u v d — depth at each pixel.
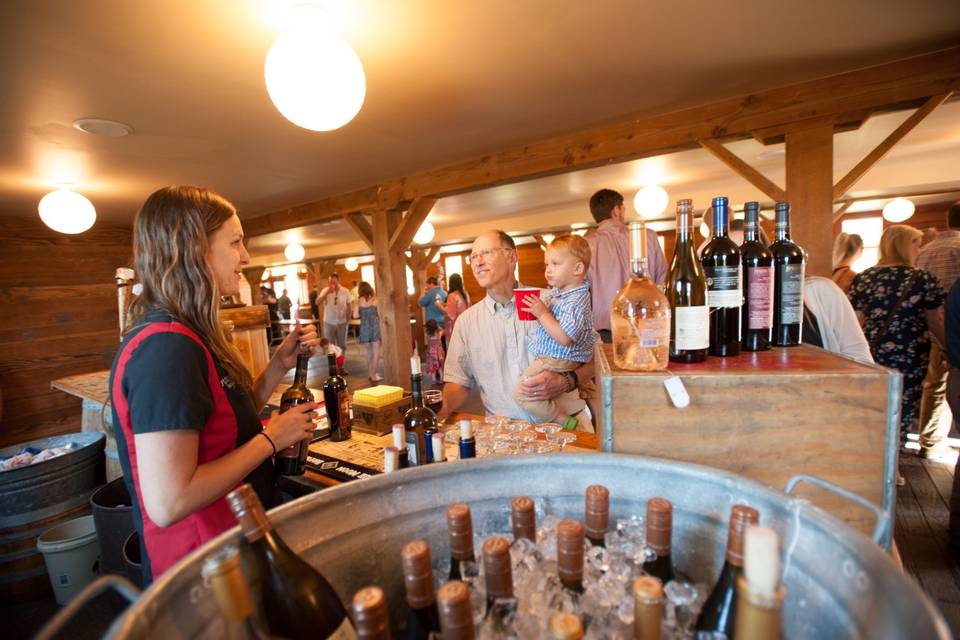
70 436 2.56
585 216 6.68
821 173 2.29
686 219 0.87
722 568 0.54
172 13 1.48
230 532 0.47
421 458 1.25
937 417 2.92
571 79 2.18
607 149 2.88
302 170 3.48
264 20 1.54
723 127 2.50
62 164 2.92
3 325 4.18
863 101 2.17
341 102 1.57
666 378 0.71
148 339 0.84
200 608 0.41
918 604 0.31
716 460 0.71
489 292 1.87
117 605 2.02
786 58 2.05
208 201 0.99
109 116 2.24
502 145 3.19
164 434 0.79
